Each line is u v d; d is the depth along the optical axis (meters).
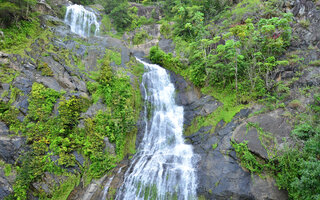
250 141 9.53
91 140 10.75
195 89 15.30
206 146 11.13
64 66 13.20
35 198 8.55
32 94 10.54
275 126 9.62
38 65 12.12
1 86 10.12
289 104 10.23
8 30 13.45
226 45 12.22
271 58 11.54
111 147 11.30
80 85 12.75
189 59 17.25
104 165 10.46
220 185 8.98
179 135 13.29
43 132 9.85
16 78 10.75
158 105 15.02
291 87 10.94
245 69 12.70
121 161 11.28
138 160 11.41
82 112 11.49
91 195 9.29
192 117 13.73
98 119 11.63
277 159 8.42
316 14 12.55
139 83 15.41
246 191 8.38
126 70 15.80
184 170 10.20
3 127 9.20
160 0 29.27
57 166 9.44
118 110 12.53
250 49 13.22
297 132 8.54
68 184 9.35
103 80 13.27
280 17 14.46
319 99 9.30
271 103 10.95
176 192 9.34
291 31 12.63
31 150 9.23
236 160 9.43
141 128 13.39
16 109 9.77
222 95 13.28
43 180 8.91
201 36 16.64
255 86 12.08
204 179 9.53
